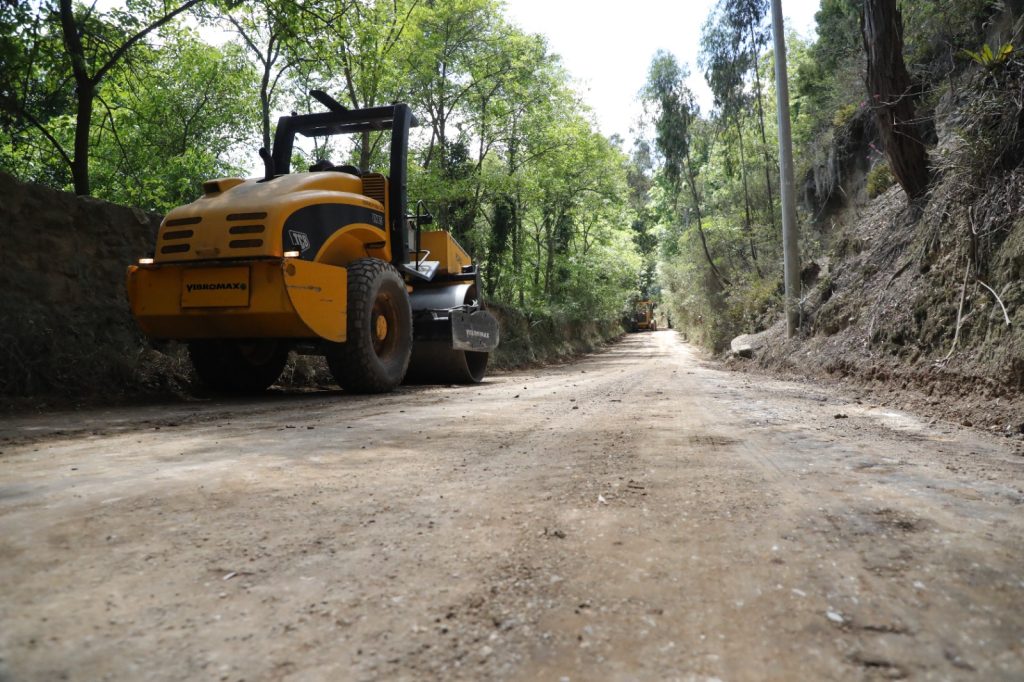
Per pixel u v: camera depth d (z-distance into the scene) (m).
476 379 10.88
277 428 4.21
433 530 1.82
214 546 1.67
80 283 7.30
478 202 20.31
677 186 23.97
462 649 1.09
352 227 7.46
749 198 20.64
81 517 1.95
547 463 2.87
